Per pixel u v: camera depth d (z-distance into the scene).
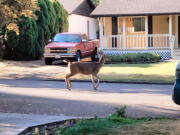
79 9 42.28
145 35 27.30
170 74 18.83
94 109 10.31
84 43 25.03
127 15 27.14
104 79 17.41
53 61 26.86
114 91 14.07
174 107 10.56
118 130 7.29
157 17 28.88
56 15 30.59
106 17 29.30
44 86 15.58
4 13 21.78
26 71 20.95
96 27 47.72
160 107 10.57
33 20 26.53
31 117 9.08
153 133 7.05
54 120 8.66
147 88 14.98
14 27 23.22
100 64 14.66
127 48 27.30
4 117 9.09
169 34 26.92
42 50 27.91
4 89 14.54
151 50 26.83
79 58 24.33
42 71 20.89
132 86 15.70
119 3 28.62
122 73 19.34
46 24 28.05
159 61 25.50
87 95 12.98
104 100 11.84
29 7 23.08
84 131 7.25
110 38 28.38
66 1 42.09
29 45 26.31
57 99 12.07
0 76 19.00
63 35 25.17
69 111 10.04
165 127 7.55
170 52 26.70
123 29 27.91
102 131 7.22
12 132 7.48
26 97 12.51
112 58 24.55
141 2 28.38
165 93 13.48
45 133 7.27
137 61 24.56
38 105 10.96
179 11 26.31
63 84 16.36
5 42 26.38
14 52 26.50
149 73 19.23
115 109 9.45
